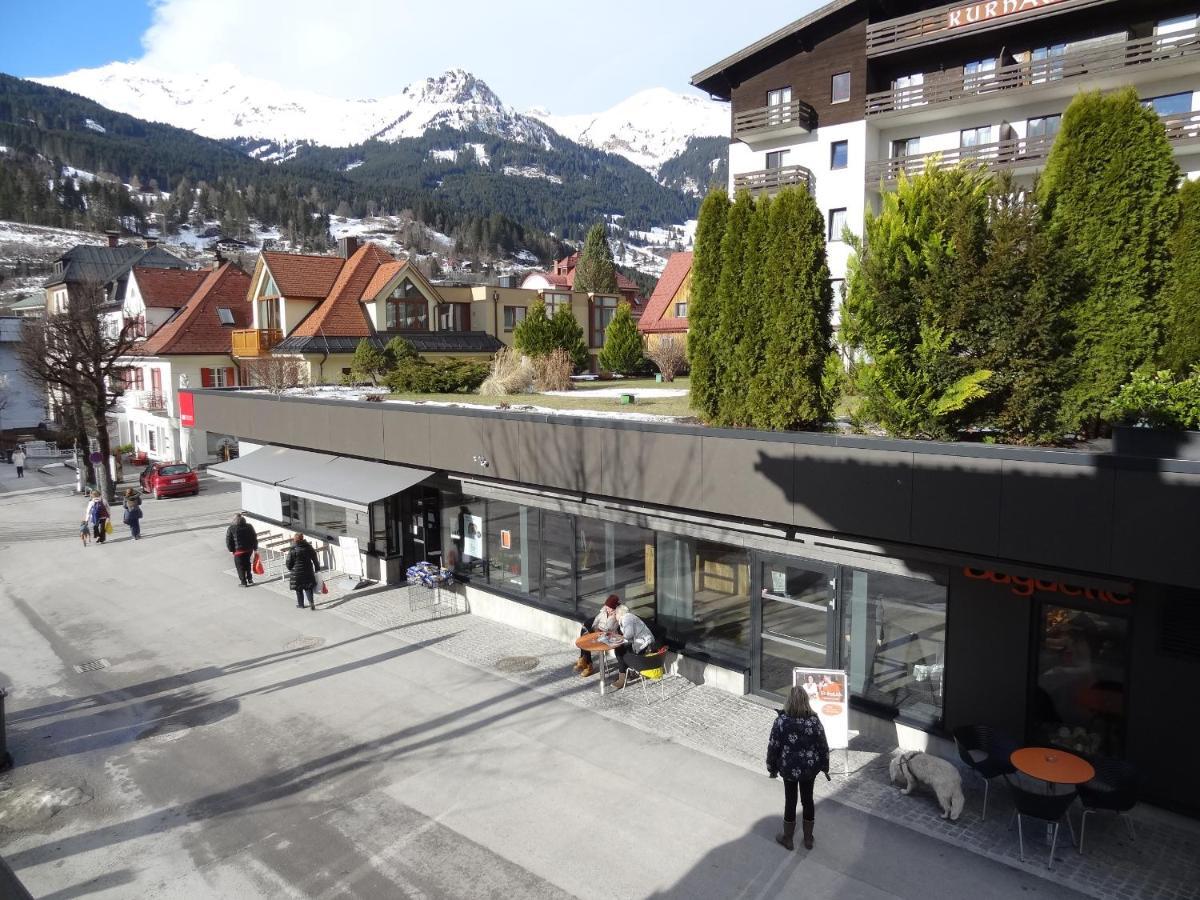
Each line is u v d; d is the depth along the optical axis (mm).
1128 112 9297
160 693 13312
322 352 34250
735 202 11930
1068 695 9086
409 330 38781
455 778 10219
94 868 8586
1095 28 24984
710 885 7977
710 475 11391
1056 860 8109
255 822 9391
